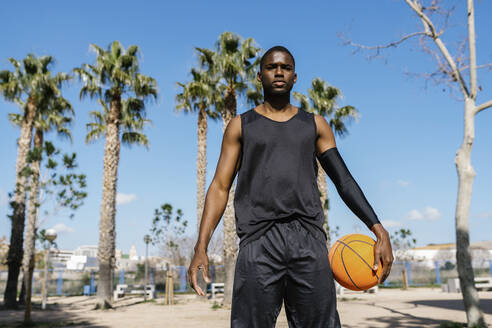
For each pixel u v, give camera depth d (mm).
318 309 1468
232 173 1678
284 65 1625
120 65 17438
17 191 17984
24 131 18219
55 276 28703
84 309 17031
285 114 1643
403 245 35812
